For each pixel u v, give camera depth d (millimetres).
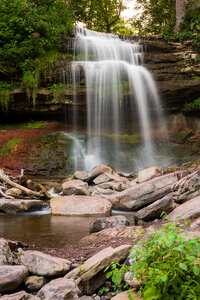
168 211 6812
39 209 9148
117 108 18516
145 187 8398
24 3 17688
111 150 17938
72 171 15961
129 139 18609
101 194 9656
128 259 3434
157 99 19000
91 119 18406
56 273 3529
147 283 2664
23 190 10648
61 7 21141
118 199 8641
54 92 17125
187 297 2424
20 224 7180
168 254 2617
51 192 11633
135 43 20422
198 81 18266
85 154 17234
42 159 15766
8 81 16984
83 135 18250
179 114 19562
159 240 2869
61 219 7777
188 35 20922
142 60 19719
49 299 2838
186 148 18188
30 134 17250
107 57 19828
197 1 23031
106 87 18125
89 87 17797
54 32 18125
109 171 12031
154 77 18828
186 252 2660
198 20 21266
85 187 10992
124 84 18344
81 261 4055
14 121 18484
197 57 18906
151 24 31969
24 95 17031
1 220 7676
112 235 5273
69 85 17484
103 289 3311
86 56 19312
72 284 3072
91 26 32781
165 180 8312
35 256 3686
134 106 18719
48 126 18156
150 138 18906
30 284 3377
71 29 20250
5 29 16750
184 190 7027
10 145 16188
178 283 2549
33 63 17094
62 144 16797
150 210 6793
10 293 3268
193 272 2543
